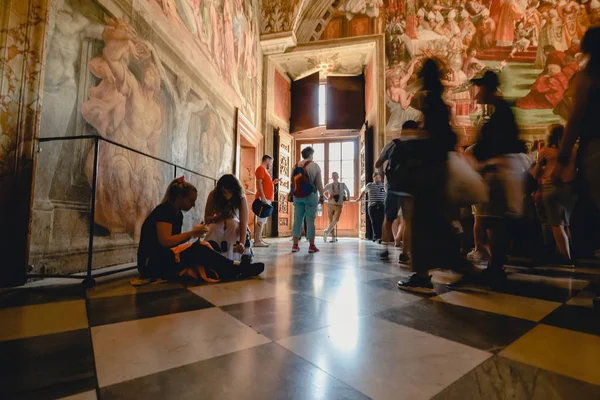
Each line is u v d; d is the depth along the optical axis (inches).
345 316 54.7
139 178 130.5
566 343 42.7
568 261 125.6
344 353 38.8
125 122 122.4
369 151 339.0
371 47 332.5
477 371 34.2
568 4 288.2
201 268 87.4
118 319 51.8
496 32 302.7
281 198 364.2
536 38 294.8
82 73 101.7
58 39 92.7
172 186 89.7
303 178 172.4
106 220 110.7
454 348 40.8
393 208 142.7
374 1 334.0
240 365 35.1
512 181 83.7
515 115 87.1
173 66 160.7
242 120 270.1
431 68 79.8
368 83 358.9
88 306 59.8
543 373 33.8
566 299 68.6
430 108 78.6
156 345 40.6
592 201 63.7
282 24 332.5
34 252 83.4
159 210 87.7
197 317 53.2
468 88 303.1
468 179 78.1
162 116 149.5
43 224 86.1
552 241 141.6
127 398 27.8
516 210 83.8
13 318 51.9
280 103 377.1
